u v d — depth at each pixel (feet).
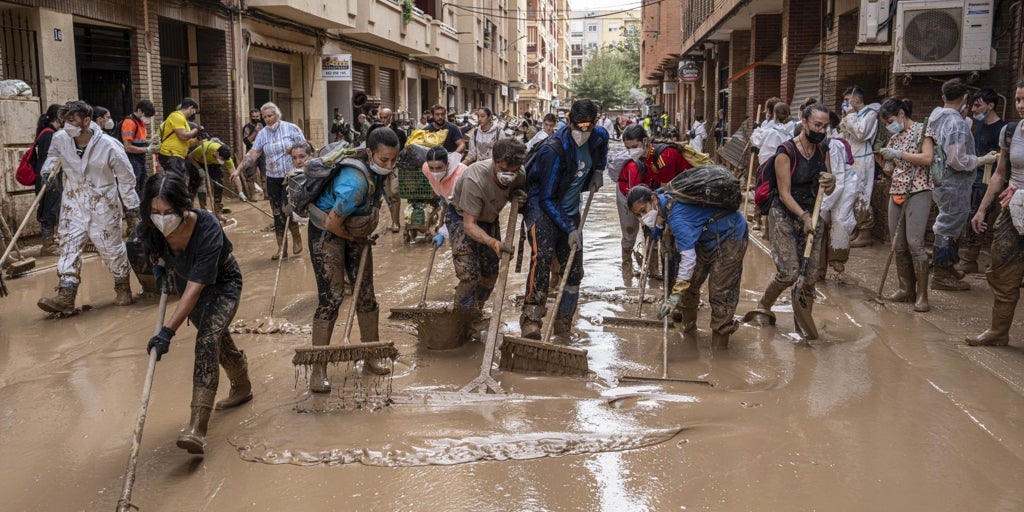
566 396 16.16
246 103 56.24
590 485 12.30
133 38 44.11
